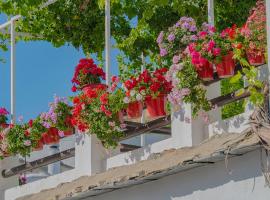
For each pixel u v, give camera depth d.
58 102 12.17
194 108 9.59
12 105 13.53
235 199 8.27
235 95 9.31
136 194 9.62
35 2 13.65
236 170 8.27
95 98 11.00
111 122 10.88
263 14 9.01
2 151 12.99
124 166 10.34
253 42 9.00
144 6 15.52
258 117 7.51
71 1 16.27
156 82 10.34
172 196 9.08
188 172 8.87
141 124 11.19
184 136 9.74
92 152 11.22
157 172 8.74
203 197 8.66
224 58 9.40
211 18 10.50
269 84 7.16
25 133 12.66
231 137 8.62
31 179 15.34
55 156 12.27
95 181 10.23
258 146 7.67
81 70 12.15
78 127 11.20
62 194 10.48
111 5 15.83
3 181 13.16
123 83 10.64
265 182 7.91
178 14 14.88
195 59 9.48
